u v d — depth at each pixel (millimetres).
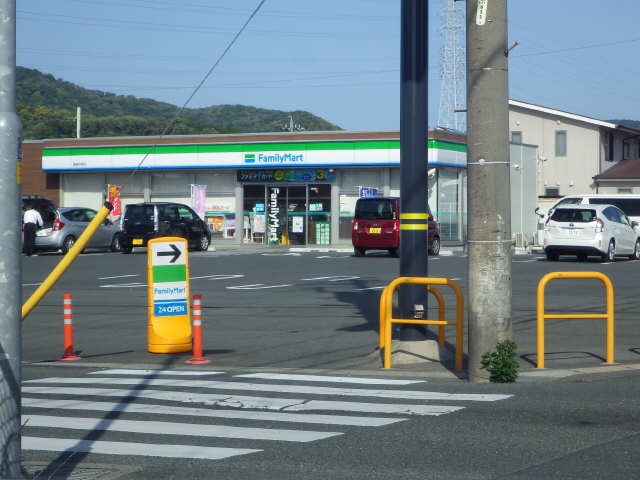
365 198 30562
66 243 31875
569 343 11391
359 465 5680
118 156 44375
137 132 102750
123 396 8383
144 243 32688
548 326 13055
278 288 19219
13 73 4602
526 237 39688
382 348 10406
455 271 23172
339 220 41312
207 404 7918
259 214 42469
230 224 43094
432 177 40625
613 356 10156
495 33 8469
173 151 43344
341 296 17297
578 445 6086
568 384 8578
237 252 34844
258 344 11820
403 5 10234
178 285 11680
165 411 7625
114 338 12703
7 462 4484
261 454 6051
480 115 8500
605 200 33469
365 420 7090
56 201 46156
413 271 10328
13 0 4602
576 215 27172
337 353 11008
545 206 47125
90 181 45750
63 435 6754
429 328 13156
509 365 8641
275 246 41656
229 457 5984
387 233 30062
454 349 11141
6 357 4508
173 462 5883
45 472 5629
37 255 32062
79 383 9195
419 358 10219
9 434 4500
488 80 8469
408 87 10203
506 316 8719
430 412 7336
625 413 7145
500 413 7215
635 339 11719
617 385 8484
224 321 14094
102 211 6867
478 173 8547
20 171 4605
